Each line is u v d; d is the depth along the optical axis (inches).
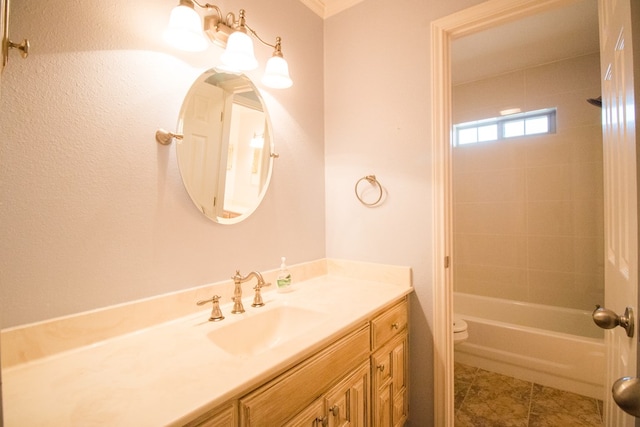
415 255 59.2
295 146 62.8
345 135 67.9
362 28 65.4
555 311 96.0
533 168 100.1
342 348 39.3
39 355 30.3
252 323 44.1
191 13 37.6
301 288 58.4
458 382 81.6
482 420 66.9
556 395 74.9
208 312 44.8
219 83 48.1
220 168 48.3
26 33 30.0
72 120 32.9
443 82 55.9
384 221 62.7
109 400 23.8
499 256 106.5
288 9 61.1
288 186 61.1
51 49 31.5
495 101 104.6
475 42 84.4
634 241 24.9
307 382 33.4
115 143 36.3
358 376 42.4
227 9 48.8
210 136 46.8
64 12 32.3
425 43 57.8
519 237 102.8
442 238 55.9
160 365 29.4
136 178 38.2
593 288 91.4
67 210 32.7
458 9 54.4
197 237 45.1
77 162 33.3
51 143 31.6
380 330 48.4
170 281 41.8
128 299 37.5
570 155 94.0
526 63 96.3
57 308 32.0
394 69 61.3
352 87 66.8
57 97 31.9
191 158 44.2
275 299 51.3
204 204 46.0
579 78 91.9
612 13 32.9
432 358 57.4
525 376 81.5
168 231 41.6
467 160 112.3
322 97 70.4
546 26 77.3
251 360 30.1
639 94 22.3
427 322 57.9
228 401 25.8
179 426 21.6
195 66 44.7
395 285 60.2
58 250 32.1
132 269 37.9
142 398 24.0
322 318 44.0
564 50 89.0
